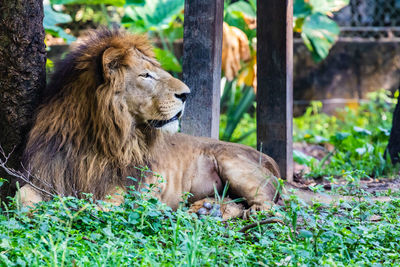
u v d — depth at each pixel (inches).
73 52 366.0
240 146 418.6
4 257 233.6
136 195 345.7
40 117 347.3
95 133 342.3
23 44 353.1
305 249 272.4
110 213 300.0
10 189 359.6
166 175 386.6
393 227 319.0
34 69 361.7
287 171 480.7
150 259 246.5
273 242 286.7
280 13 462.3
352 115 932.6
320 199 395.5
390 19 1010.1
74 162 342.0
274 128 478.6
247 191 388.2
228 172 395.9
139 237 276.8
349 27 995.3
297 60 976.3
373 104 956.0
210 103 445.7
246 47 646.5
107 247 258.4
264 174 390.9
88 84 343.0
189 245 261.1
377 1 1005.8
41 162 337.1
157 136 364.2
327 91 987.3
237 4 703.1
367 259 275.1
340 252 278.2
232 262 261.3
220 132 748.0
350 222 312.5
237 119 716.0
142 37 364.8
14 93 358.3
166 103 347.6
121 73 341.4
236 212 376.8
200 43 443.5
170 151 393.7
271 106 477.7
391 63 995.9
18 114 360.2
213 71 444.1
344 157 604.7
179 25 799.1
